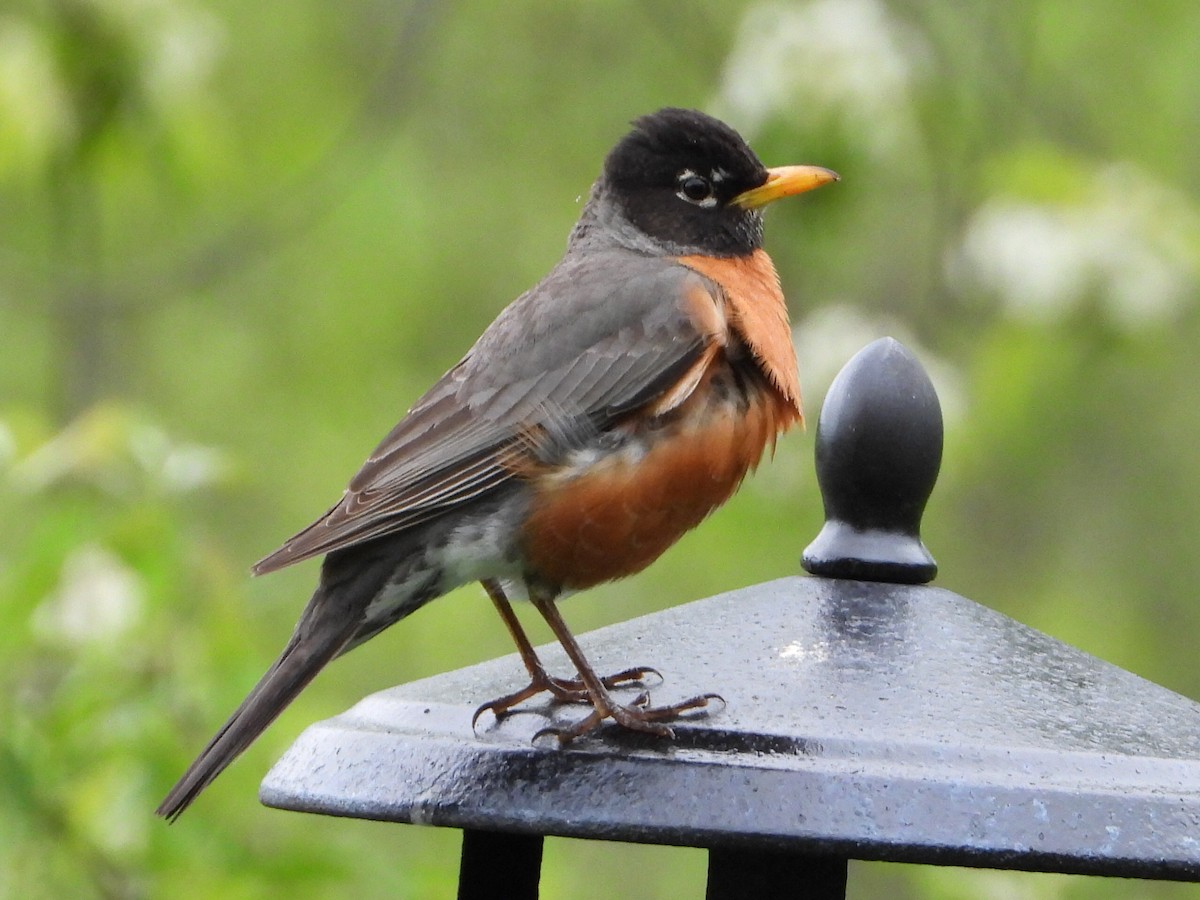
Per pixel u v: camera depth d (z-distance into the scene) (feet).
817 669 17.72
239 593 32.12
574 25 58.39
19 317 54.95
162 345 56.13
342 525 21.08
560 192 58.08
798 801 15.51
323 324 56.80
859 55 38.45
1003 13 48.85
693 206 26.12
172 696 30.58
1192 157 51.60
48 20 40.55
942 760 15.92
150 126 41.78
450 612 53.06
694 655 18.49
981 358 45.83
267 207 54.13
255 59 56.49
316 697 33.04
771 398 23.31
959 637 18.58
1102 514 54.34
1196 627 53.67
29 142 41.55
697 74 56.90
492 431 22.06
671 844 15.60
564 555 22.22
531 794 16.24
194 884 30.22
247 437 55.21
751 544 50.39
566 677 20.56
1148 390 53.52
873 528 19.76
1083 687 18.08
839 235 40.93
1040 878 31.96
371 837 41.01
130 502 31.53
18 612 30.22
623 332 22.63
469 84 58.80
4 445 30.99
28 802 29.81
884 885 43.80
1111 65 52.49
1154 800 15.58
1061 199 41.22
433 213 57.47
